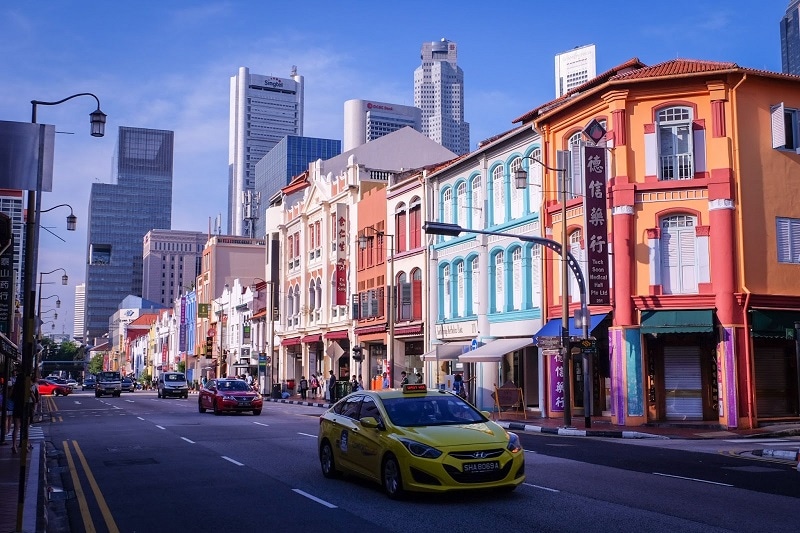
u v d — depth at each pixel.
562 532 9.02
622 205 26.59
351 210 49.16
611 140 27.22
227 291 81.12
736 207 25.77
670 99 26.66
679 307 25.88
